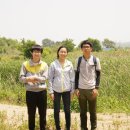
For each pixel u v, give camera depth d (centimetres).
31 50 534
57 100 548
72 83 555
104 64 1363
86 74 551
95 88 557
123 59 1509
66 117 552
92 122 573
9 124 640
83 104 564
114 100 967
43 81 526
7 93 1113
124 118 752
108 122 697
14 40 6084
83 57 554
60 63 553
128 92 1065
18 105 991
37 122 614
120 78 1179
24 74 532
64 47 554
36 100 534
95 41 4547
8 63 1543
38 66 532
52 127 615
